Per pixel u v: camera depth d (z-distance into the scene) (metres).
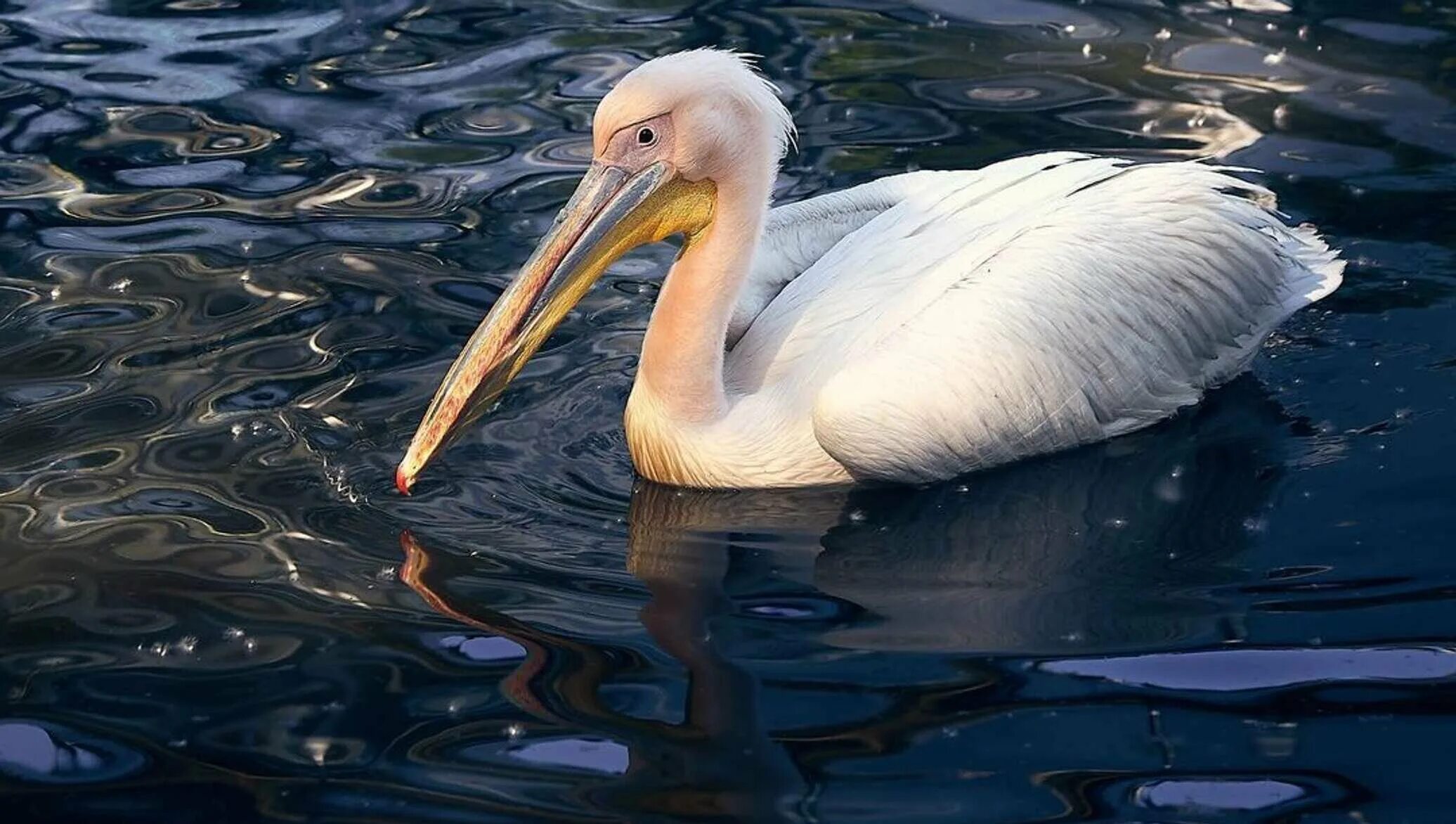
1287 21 12.04
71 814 5.63
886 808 5.57
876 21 12.42
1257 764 5.76
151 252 9.69
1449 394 8.18
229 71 11.90
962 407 7.77
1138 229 8.37
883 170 10.31
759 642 6.57
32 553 7.12
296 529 7.31
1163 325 8.32
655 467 7.88
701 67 7.59
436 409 7.43
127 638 6.57
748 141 7.64
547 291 7.55
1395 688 6.13
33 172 10.56
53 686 6.29
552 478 7.85
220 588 6.89
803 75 11.59
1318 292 8.72
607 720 6.06
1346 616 6.58
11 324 8.95
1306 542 7.12
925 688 6.23
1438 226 9.52
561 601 6.85
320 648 6.50
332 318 9.05
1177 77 11.33
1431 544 7.02
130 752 5.93
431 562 7.11
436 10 12.86
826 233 8.87
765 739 5.95
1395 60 11.36
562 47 12.16
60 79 11.77
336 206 10.18
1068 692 6.20
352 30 12.51
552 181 10.40
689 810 5.58
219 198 10.28
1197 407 8.45
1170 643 6.47
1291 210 9.66
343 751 5.90
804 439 7.88
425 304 9.18
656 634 6.62
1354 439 7.91
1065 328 8.05
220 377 8.52
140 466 7.76
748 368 8.20
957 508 7.68
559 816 5.56
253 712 6.12
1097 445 8.22
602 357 8.83
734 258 7.72
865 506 7.74
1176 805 5.57
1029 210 8.45
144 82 11.73
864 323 8.08
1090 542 7.30
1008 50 11.90
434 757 5.86
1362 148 10.30
